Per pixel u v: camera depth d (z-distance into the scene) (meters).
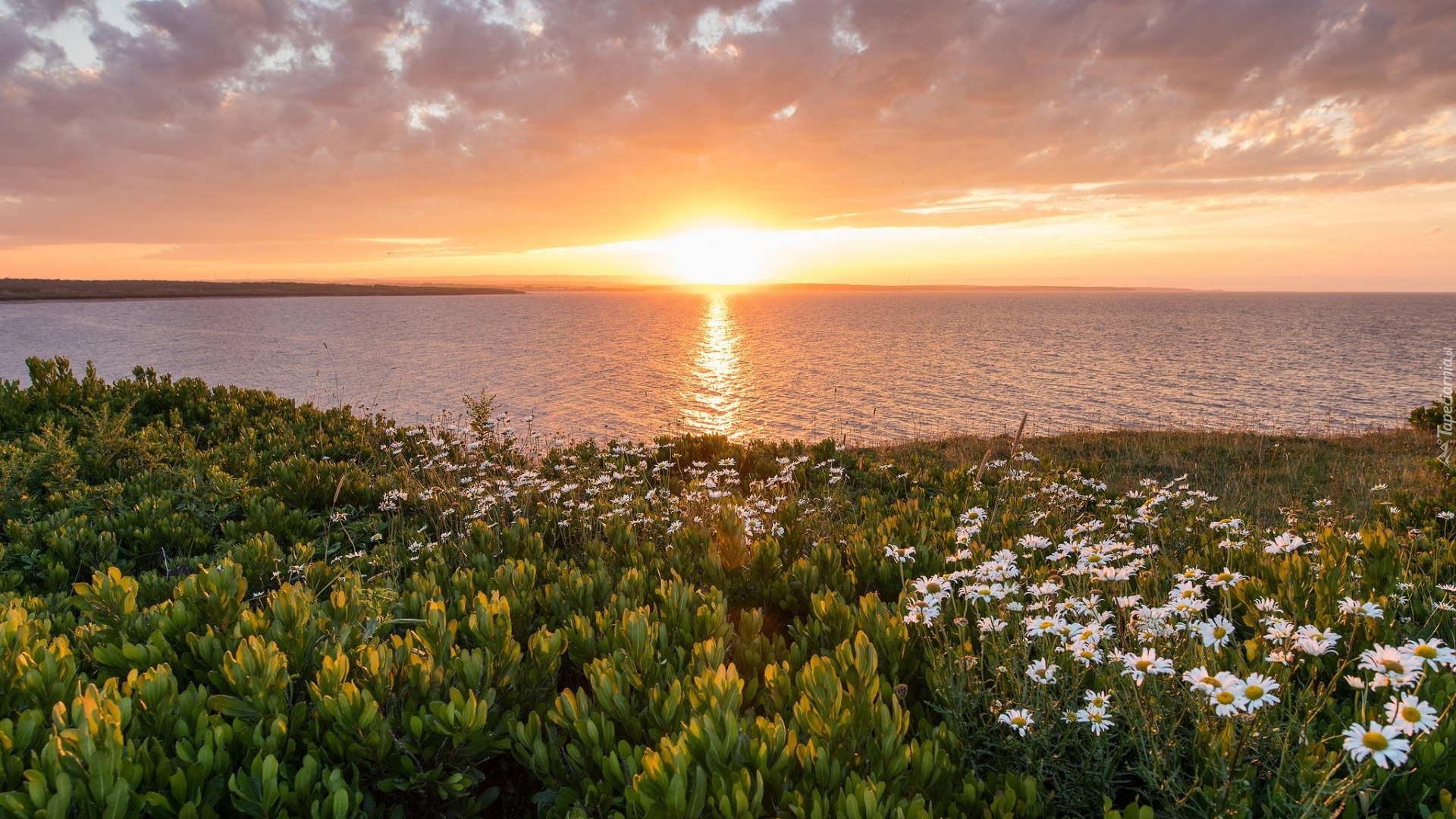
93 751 1.84
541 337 95.88
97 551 5.17
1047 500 6.22
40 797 1.74
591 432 31.06
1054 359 67.25
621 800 2.13
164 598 3.96
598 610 3.72
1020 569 4.12
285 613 2.89
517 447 8.82
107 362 55.59
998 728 2.50
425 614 3.40
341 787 1.99
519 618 3.46
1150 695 2.34
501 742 2.37
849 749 2.23
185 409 10.87
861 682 2.44
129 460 7.83
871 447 16.44
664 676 2.76
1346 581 3.29
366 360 61.44
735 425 32.66
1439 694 2.36
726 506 5.11
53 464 6.94
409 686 2.52
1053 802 2.29
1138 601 2.85
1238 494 9.10
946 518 5.46
